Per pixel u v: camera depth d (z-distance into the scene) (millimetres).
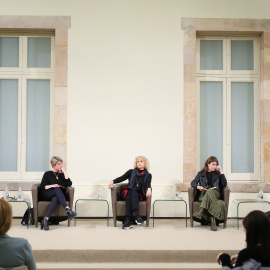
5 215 2727
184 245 5402
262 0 7742
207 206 6430
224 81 7914
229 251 5164
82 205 7551
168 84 7672
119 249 5168
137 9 7711
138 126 7645
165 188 7551
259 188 7555
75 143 7617
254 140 7922
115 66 7676
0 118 7883
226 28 7699
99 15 7688
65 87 7625
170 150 7641
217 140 7938
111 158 7621
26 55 7871
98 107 7645
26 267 2711
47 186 6598
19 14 7637
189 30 7688
